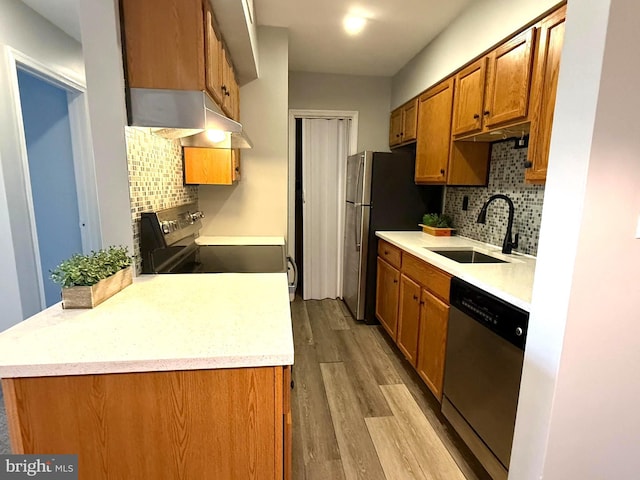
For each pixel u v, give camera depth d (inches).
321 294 157.1
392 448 68.6
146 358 33.8
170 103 56.5
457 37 92.7
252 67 94.8
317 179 148.4
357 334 120.4
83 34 52.6
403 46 112.2
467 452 67.8
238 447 37.4
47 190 119.6
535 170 65.4
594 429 46.8
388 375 94.8
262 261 75.5
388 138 147.5
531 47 65.3
